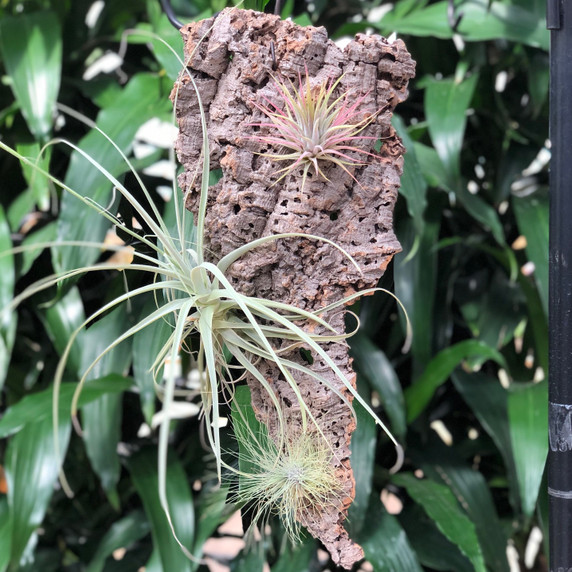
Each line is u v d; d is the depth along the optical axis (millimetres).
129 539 1178
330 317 559
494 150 1338
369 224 557
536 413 1091
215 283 545
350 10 1342
